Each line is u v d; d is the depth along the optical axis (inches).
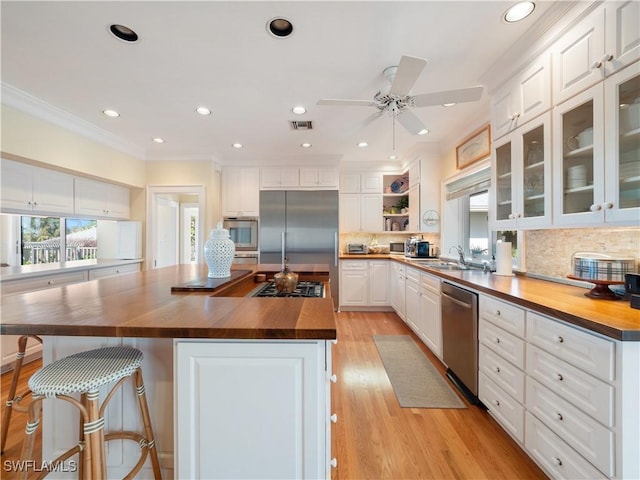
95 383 40.2
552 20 63.1
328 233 178.4
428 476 57.2
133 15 63.1
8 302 52.2
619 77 51.5
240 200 184.9
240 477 39.2
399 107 83.7
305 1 59.4
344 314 177.3
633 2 49.3
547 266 83.5
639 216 49.3
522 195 76.2
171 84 92.7
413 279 136.2
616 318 45.0
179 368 39.3
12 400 62.2
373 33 68.9
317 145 157.9
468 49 74.6
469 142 126.6
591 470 44.8
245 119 121.3
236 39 71.0
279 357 38.6
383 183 208.1
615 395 41.7
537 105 70.7
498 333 68.7
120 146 150.9
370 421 74.4
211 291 61.8
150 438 49.4
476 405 81.2
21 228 151.6
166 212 224.5
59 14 62.8
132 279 82.0
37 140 108.0
